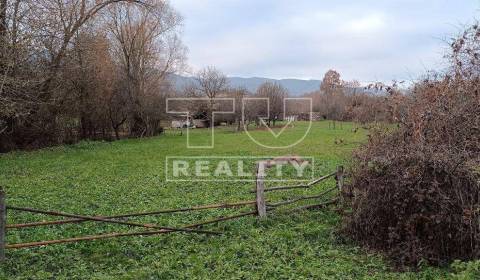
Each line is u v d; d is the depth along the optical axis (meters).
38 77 23.30
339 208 8.35
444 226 6.23
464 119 7.03
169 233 7.53
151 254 6.67
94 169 17.17
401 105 7.74
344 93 30.41
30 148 27.64
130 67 40.69
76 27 26.94
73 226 8.09
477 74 7.48
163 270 5.93
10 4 20.28
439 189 6.25
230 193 11.62
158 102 42.72
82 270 5.98
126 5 38.56
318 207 9.24
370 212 7.05
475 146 6.78
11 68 20.02
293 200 9.02
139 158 21.52
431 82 7.90
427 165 6.39
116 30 39.91
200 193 11.64
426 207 6.37
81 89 31.00
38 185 13.16
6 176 15.16
